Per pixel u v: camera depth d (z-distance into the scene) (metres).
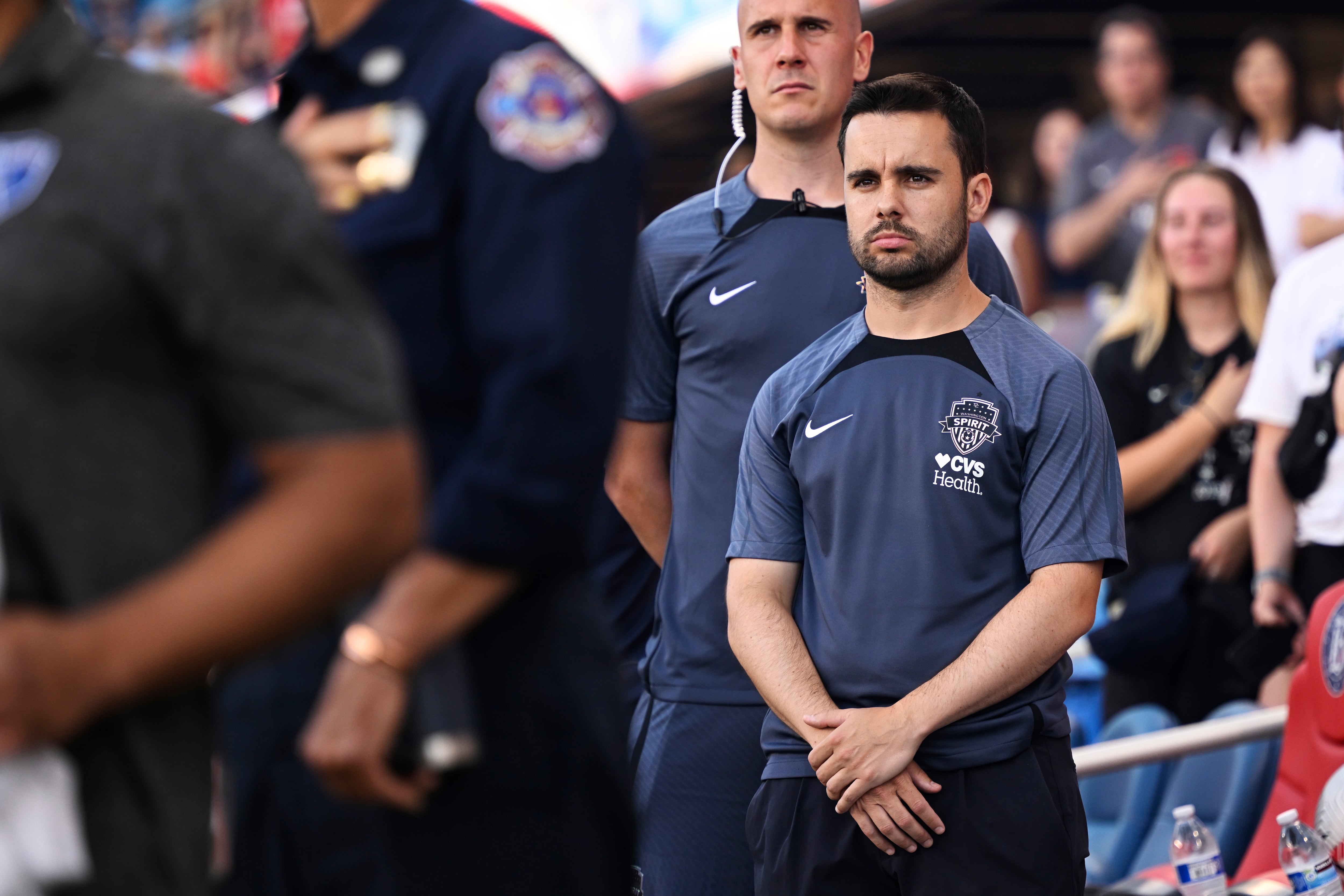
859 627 9.95
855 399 10.12
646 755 11.88
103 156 4.65
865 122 10.16
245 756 6.20
